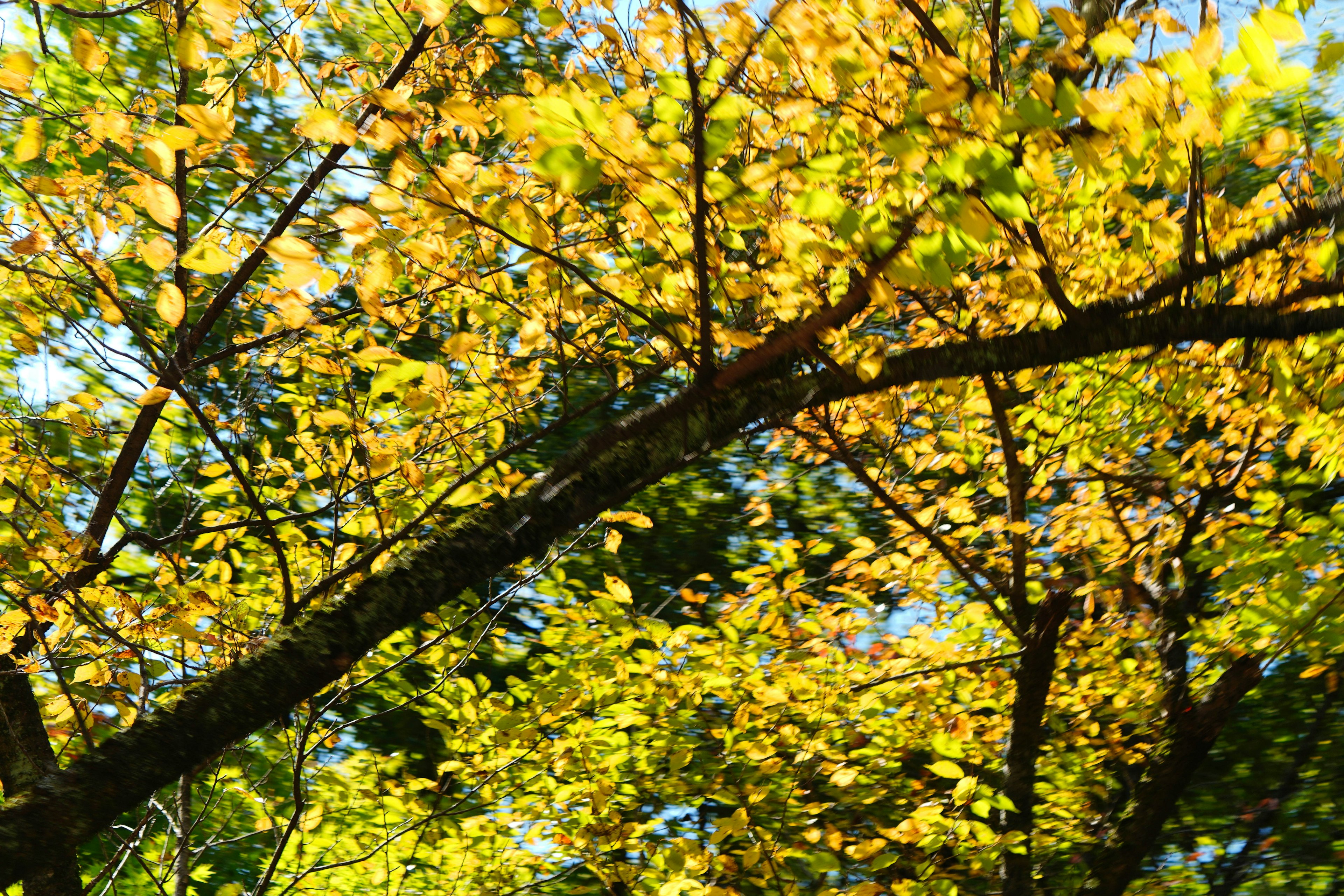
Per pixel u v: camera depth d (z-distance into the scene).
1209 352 5.43
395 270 3.08
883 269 2.93
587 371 8.91
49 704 4.22
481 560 3.20
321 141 4.31
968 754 6.07
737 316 3.81
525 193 4.30
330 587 3.57
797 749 5.46
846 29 3.16
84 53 3.38
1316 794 8.53
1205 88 2.63
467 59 4.93
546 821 5.79
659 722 5.43
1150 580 6.52
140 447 4.58
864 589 6.25
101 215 3.82
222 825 5.84
